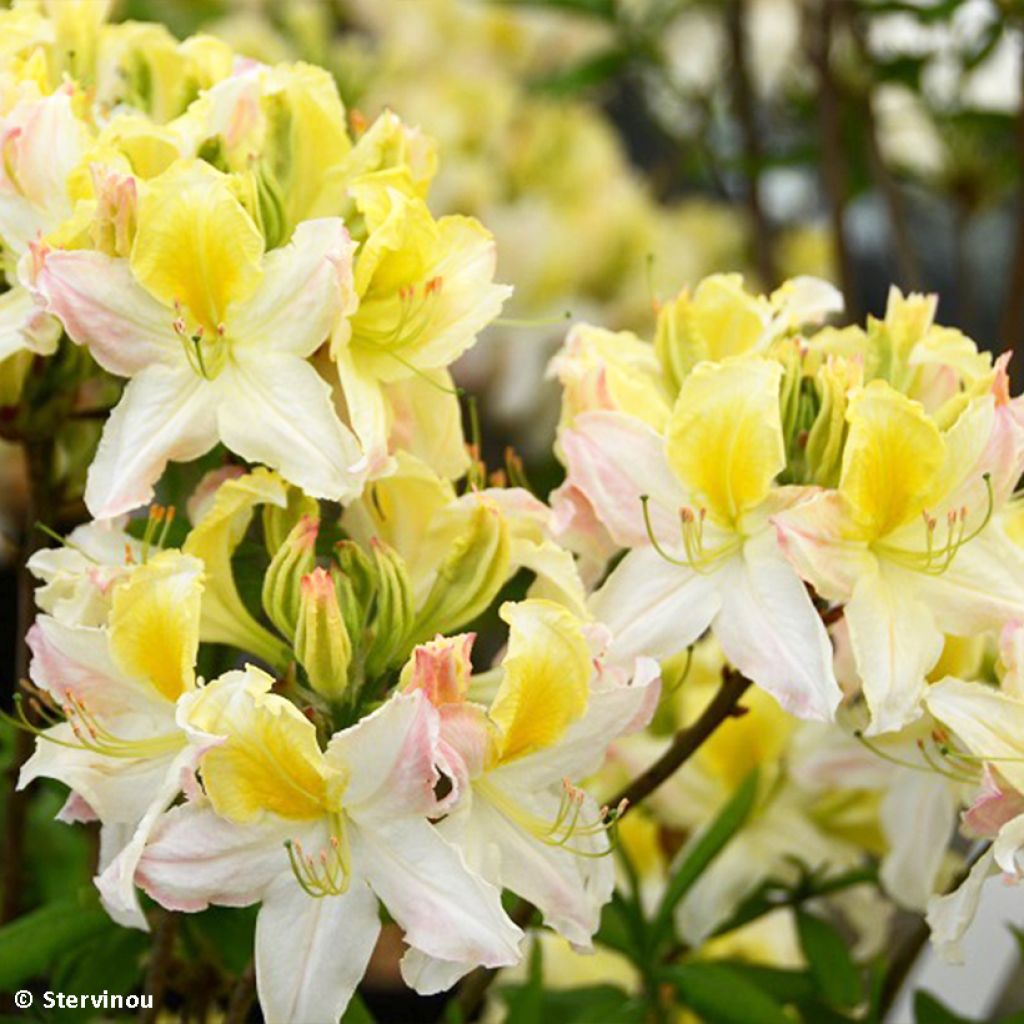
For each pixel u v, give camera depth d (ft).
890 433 2.17
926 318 2.26
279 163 2.20
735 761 2.59
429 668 2.06
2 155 2.21
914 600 2.20
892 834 2.40
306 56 3.49
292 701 2.14
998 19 3.23
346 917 2.07
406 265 2.17
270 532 2.16
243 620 2.18
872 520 2.18
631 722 2.14
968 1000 2.74
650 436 2.23
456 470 2.22
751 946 2.82
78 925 2.35
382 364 2.19
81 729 2.14
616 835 2.17
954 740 2.26
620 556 2.31
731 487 2.21
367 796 2.07
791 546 2.16
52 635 2.13
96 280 2.13
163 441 2.14
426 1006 3.11
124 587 2.10
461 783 2.06
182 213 2.12
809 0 3.55
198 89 2.29
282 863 2.08
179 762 2.06
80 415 2.33
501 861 2.11
